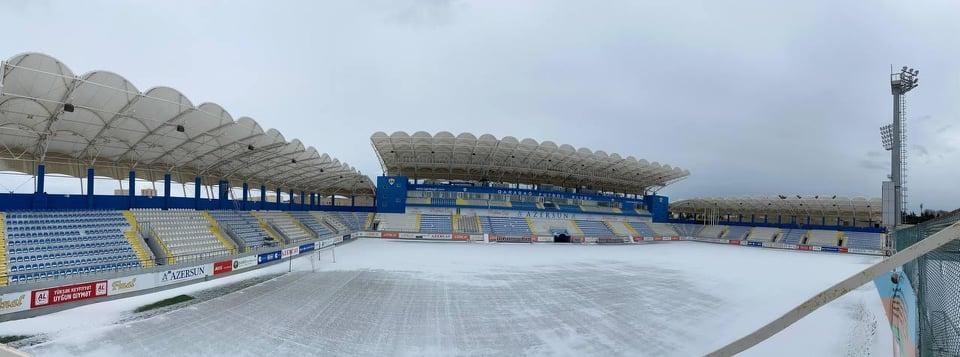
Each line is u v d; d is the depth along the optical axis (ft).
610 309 65.26
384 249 145.07
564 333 52.75
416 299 69.10
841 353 47.26
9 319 51.16
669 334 53.67
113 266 70.23
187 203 115.65
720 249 194.70
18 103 61.57
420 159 209.97
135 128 79.61
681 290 83.10
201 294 68.18
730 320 61.26
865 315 64.54
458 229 197.36
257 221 129.18
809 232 218.38
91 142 82.53
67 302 56.59
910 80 95.61
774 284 93.45
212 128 85.56
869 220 217.15
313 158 135.44
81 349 43.19
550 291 77.92
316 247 125.59
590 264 119.55
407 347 46.73
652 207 261.85
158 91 69.31
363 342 47.96
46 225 73.26
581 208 236.43
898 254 12.26
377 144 187.93
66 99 62.59
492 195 220.02
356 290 74.74
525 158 203.41
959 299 17.67
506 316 59.88
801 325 58.70
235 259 85.66
